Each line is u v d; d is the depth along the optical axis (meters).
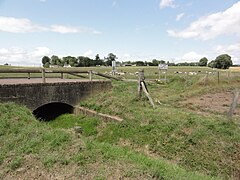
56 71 13.12
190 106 11.91
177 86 19.84
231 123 8.29
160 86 19.77
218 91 17.58
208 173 6.45
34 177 5.38
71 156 6.01
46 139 7.05
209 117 9.20
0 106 9.88
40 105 12.39
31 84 11.97
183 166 6.81
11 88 11.27
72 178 5.17
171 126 8.32
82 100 14.01
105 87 15.08
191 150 7.25
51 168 5.61
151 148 7.82
